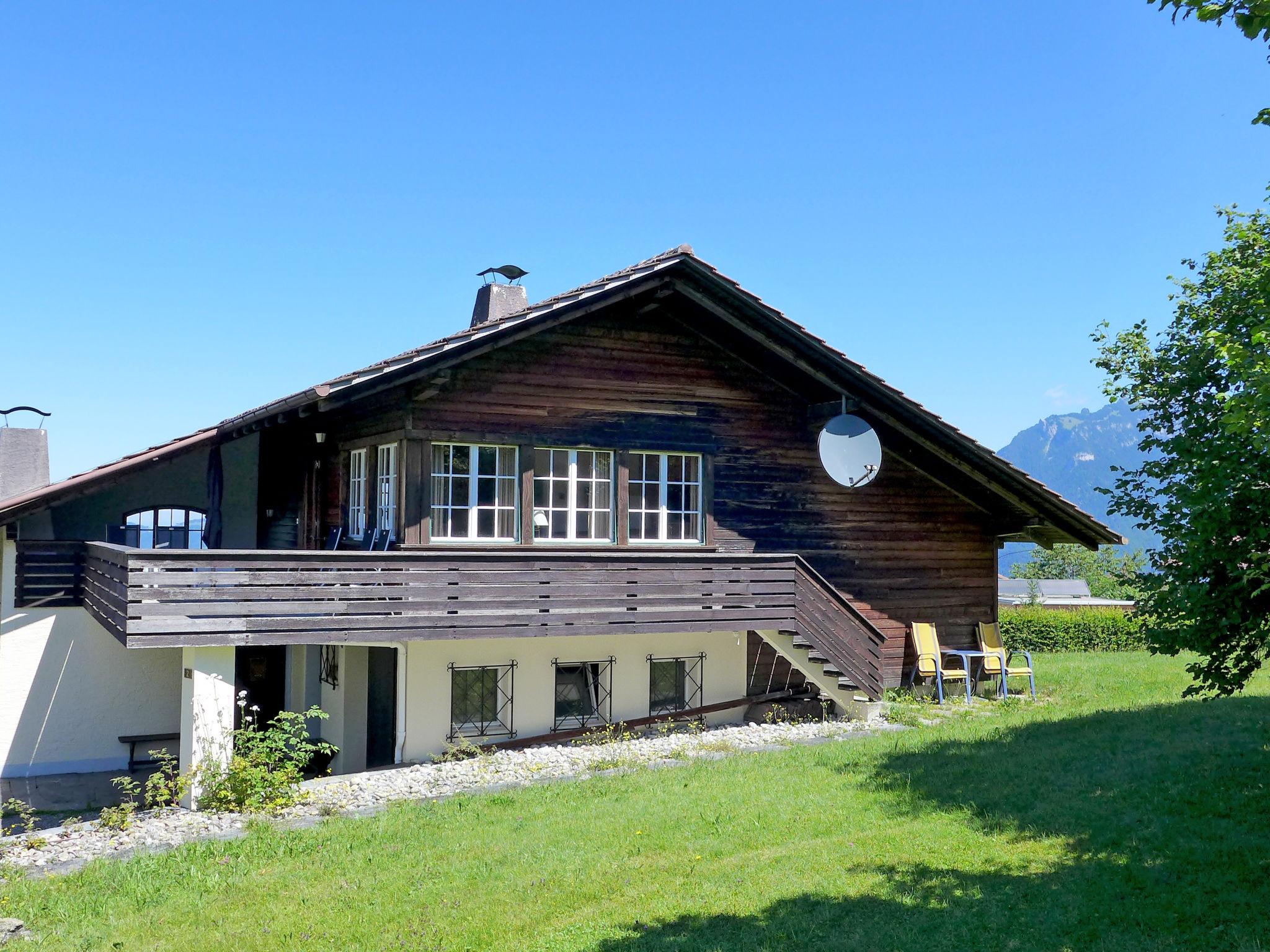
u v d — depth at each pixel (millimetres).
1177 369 9172
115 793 12430
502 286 16438
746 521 14297
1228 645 7762
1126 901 6207
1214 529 7395
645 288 12445
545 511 12734
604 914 6590
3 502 13203
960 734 11609
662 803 8930
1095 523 14859
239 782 9297
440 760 11492
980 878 6773
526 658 12523
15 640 13719
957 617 16188
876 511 15555
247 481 16328
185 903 7039
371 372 10516
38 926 6719
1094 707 13344
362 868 7586
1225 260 10898
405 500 11734
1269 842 6926
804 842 7785
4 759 13523
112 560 10148
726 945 6023
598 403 13109
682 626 11953
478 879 7250
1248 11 5344
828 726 12766
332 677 13734
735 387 14305
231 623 9406
